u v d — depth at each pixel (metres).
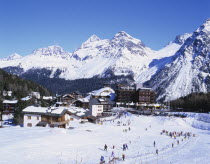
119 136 95.75
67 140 76.88
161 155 69.31
